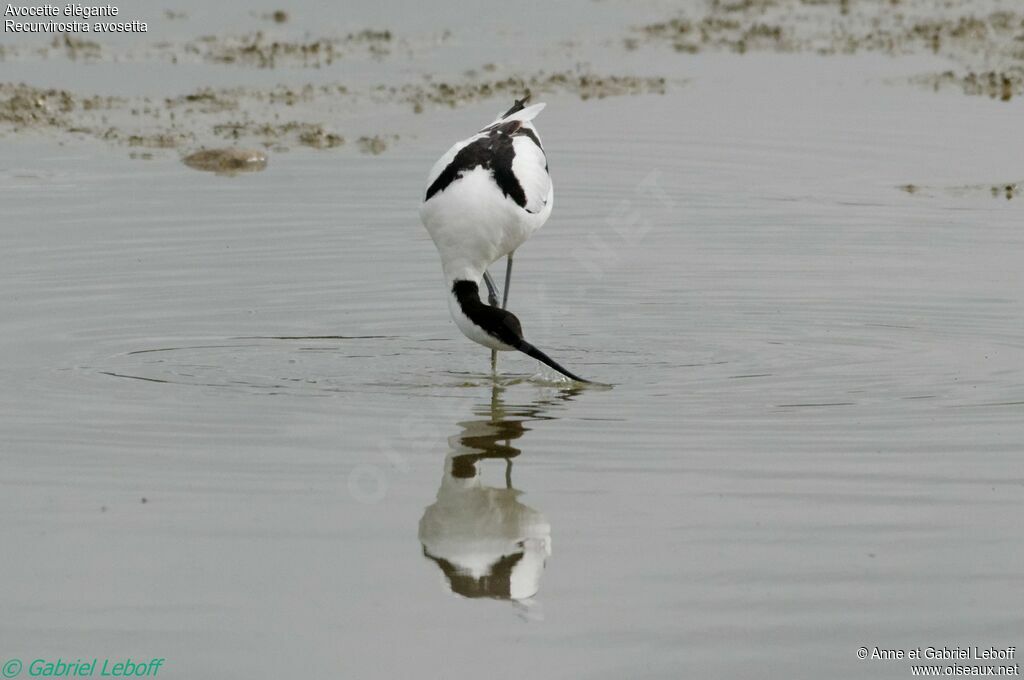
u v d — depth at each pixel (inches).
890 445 429.4
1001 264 619.2
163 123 842.2
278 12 1138.0
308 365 508.7
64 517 378.6
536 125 837.8
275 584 344.5
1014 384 485.7
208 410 461.1
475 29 1101.7
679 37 1074.7
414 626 325.7
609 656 312.8
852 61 989.8
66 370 496.4
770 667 308.5
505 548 363.9
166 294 580.1
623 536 368.5
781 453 423.2
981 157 778.2
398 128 834.8
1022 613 329.7
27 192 711.1
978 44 1031.0
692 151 789.9
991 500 389.1
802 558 355.6
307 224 675.4
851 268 617.0
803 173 751.7
